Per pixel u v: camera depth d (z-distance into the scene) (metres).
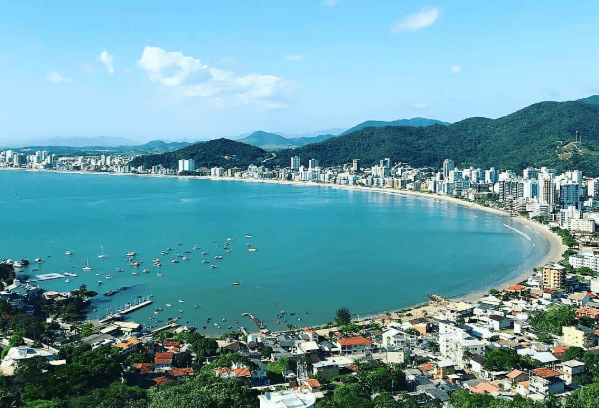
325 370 192.75
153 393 166.62
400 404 162.75
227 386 166.62
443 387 180.75
